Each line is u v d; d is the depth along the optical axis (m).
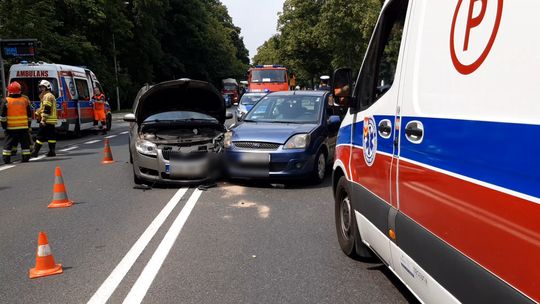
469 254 2.36
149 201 7.54
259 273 4.57
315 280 4.39
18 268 4.77
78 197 7.89
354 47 33.69
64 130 17.36
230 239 5.59
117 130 22.72
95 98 20.41
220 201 7.49
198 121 9.44
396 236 3.35
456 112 2.51
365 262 4.84
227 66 69.62
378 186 3.78
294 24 44.03
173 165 8.38
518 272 1.98
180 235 5.75
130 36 39.25
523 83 1.98
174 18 52.94
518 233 1.98
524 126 1.95
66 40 29.75
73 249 5.28
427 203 2.84
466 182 2.39
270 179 8.45
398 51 3.50
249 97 20.09
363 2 32.22
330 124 9.34
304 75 46.97
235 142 8.57
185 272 4.61
